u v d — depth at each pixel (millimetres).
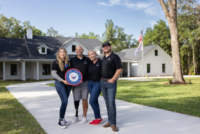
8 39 25984
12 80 21484
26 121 4500
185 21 27484
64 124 4066
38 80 21719
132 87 12375
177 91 10242
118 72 3826
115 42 52875
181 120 4559
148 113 5312
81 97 4492
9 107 6184
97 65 4215
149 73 29703
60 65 4102
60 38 28781
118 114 5223
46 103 6934
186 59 41094
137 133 3666
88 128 4016
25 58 21188
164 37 42750
